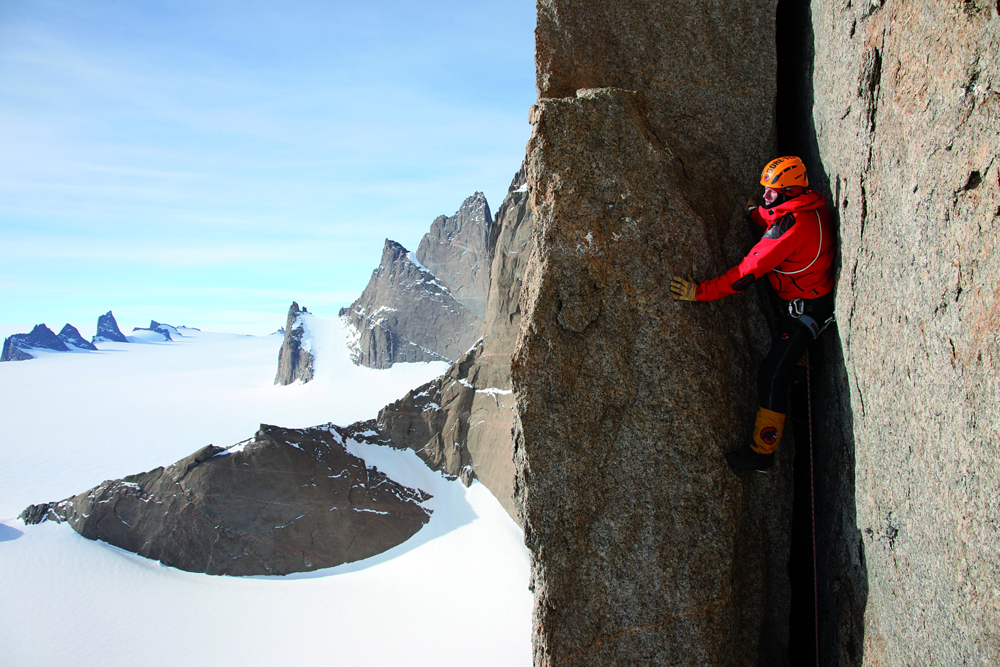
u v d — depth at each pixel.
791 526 5.45
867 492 4.32
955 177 3.23
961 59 3.18
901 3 3.78
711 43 5.70
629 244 5.27
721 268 5.41
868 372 4.25
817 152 5.17
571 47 5.84
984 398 3.02
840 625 4.69
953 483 3.28
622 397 5.23
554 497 5.25
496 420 44.53
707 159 5.71
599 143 5.32
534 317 5.27
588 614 5.22
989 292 2.98
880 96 4.05
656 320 5.20
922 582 3.62
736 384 5.38
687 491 5.11
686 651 5.05
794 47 5.74
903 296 3.77
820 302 4.91
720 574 5.05
